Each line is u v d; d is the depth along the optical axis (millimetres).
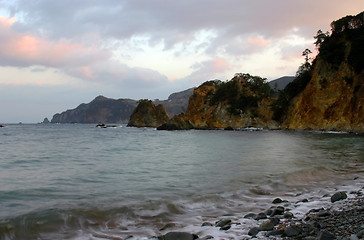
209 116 134375
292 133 78500
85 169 19094
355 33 88125
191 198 11250
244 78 141875
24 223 8367
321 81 87750
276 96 144375
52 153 30766
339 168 18281
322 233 6648
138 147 39062
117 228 8305
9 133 87938
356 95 78000
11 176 16609
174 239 7133
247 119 124250
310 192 12344
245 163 20859
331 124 82062
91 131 107938
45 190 12805
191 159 24266
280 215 9055
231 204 10617
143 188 13164
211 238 7301
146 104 166000
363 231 6777
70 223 8570
